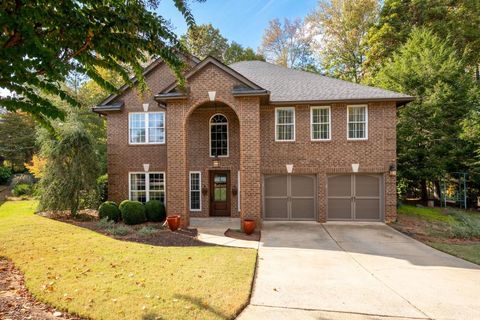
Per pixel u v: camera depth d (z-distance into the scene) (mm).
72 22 3152
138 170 15250
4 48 2822
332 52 31766
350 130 13734
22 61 3012
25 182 26562
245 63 18688
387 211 13422
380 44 24953
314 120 13945
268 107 14102
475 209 17641
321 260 7781
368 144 13555
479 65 25266
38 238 8922
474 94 17734
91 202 14508
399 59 20531
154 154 15180
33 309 4570
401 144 17484
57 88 3750
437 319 4641
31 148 30031
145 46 4027
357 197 13773
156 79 15297
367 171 13523
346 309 4938
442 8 23281
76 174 13320
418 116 17656
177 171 12289
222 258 7570
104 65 4125
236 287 5605
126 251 7969
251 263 7184
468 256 8062
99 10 3402
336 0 30609
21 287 5492
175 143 12359
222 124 14938
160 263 6984
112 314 4406
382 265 7352
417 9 24047
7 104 3354
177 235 10578
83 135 13773
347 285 6004
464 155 17703
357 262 7613
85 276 6004
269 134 14109
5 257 7281
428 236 10758
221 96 12156
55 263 6801
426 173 16875
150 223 12953
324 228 12273
